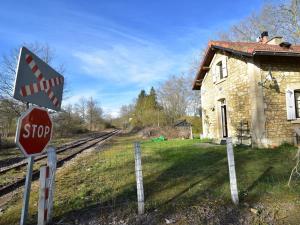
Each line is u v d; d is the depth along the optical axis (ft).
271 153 34.04
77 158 44.06
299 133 38.22
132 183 21.80
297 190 17.24
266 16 90.53
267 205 15.06
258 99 40.65
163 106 142.00
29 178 12.41
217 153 36.35
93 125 273.13
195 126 99.09
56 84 14.42
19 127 11.09
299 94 44.14
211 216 14.02
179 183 20.88
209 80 59.11
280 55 40.19
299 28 80.33
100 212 15.39
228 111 49.24
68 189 21.35
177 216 14.24
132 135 123.03
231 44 46.96
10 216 15.90
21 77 11.12
